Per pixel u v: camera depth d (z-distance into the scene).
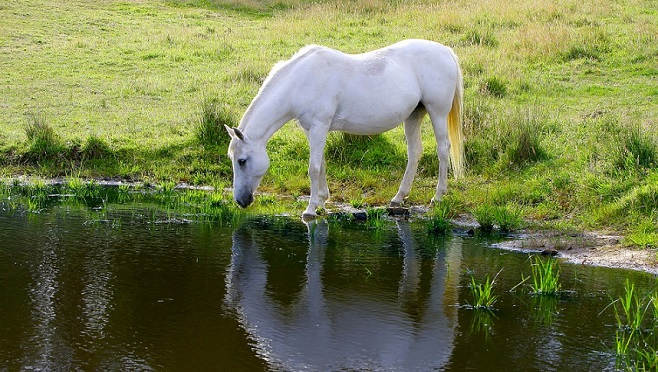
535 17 18.69
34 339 5.34
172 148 11.28
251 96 13.68
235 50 17.33
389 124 8.87
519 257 7.47
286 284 6.59
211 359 5.07
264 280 6.67
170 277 6.69
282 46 17.62
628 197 8.49
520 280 6.77
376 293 6.41
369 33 18.58
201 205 9.38
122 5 22.41
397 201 9.30
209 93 13.87
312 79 8.50
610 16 18.58
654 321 5.87
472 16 19.34
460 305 6.16
